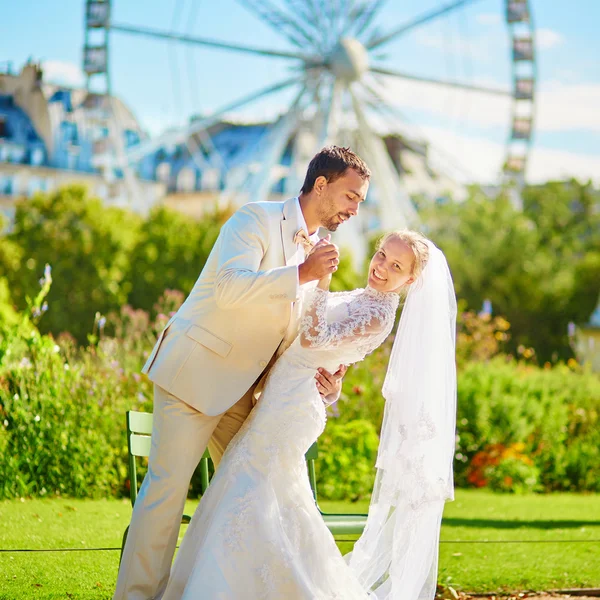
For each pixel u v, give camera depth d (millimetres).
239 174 40469
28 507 6570
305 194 3979
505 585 5199
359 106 36875
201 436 3855
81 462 7359
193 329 3846
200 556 3668
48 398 7469
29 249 39812
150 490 3805
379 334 4039
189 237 39281
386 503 4176
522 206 53625
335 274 34188
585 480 10633
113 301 38719
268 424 3859
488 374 11266
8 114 66125
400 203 41938
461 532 6797
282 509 3811
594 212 55219
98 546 5500
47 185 63938
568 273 44750
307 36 36625
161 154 69250
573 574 5512
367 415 9188
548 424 10922
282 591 3666
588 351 16047
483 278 43406
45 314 38188
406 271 4066
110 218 41250
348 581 3877
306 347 3885
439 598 4879
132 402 7891
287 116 37312
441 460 4152
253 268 3760
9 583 4609
